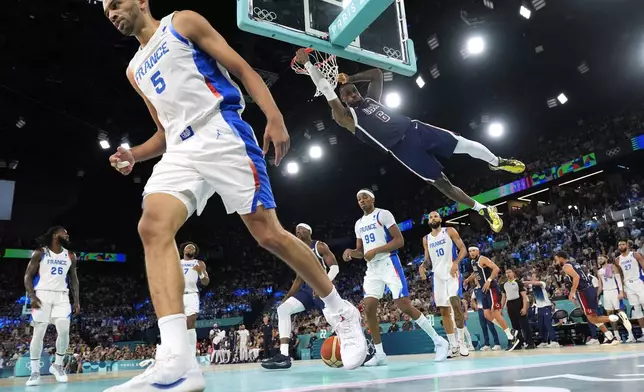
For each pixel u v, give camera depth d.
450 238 6.18
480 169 24.47
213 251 29.03
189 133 1.89
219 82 1.97
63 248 4.86
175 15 1.99
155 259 1.69
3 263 24.97
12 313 23.28
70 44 14.27
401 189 27.20
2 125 19.23
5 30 13.54
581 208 19.94
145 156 2.37
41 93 16.69
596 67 17.98
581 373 2.17
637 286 8.42
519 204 23.81
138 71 2.06
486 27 15.45
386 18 4.79
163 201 1.77
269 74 14.98
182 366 1.52
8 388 3.88
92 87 16.45
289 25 4.17
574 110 20.75
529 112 21.11
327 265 5.64
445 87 18.98
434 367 3.53
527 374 2.28
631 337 8.07
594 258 15.28
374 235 5.10
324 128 19.75
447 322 6.03
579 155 18.95
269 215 1.91
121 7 2.03
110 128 18.97
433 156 4.30
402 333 12.59
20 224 24.00
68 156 22.64
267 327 10.19
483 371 2.68
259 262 29.20
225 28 13.21
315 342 15.26
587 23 15.70
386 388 2.00
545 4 14.48
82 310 25.08
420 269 6.63
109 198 25.73
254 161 1.90
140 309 26.69
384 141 4.27
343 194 27.14
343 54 4.46
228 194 1.85
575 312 9.54
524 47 16.78
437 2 14.34
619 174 19.91
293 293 5.41
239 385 2.79
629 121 18.02
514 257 18.59
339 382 2.57
